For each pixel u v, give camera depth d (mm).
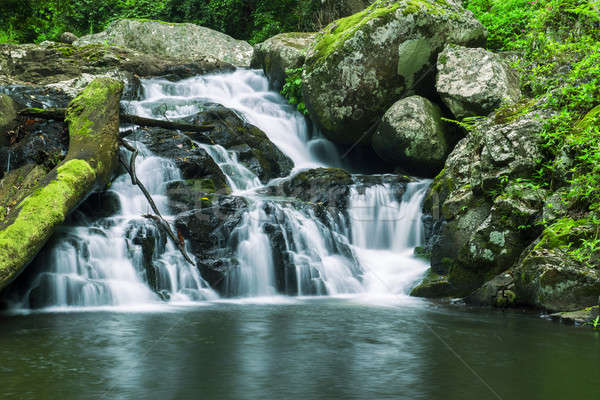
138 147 9039
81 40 16219
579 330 5098
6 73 12469
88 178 7062
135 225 7312
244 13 19797
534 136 6949
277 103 12930
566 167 6508
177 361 3941
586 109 6855
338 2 14219
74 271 6758
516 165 6965
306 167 11578
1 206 7059
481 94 9266
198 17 20000
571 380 3496
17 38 19328
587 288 5621
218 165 9859
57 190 6527
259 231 7918
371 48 10039
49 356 4074
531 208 6688
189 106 11492
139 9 20531
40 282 6535
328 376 3588
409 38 9930
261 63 13453
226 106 12258
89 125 7922
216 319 5664
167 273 7285
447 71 9633
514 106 7832
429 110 9953
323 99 10531
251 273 7648
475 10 12094
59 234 6891
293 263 7875
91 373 3625
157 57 14430
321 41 10852
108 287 6797
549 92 7246
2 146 8008
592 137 6109
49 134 8172
